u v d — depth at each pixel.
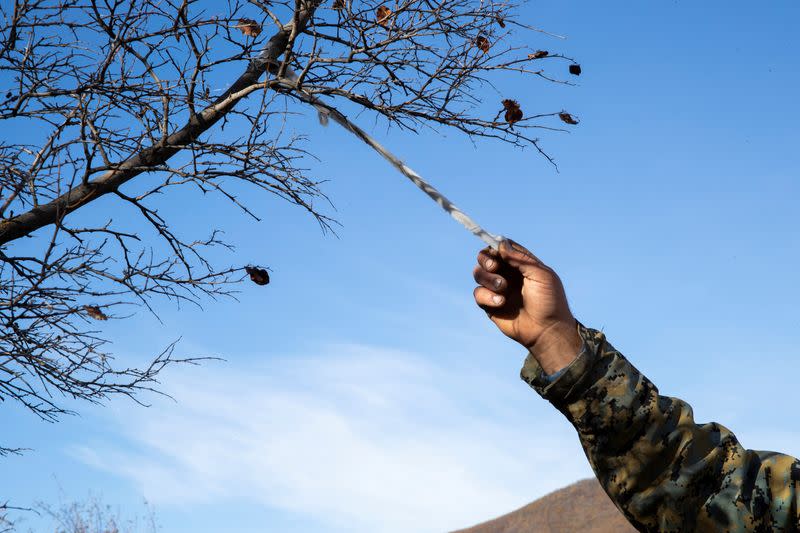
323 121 2.89
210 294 4.30
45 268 3.84
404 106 4.14
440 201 1.19
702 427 1.07
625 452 1.04
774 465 1.03
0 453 4.29
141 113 4.09
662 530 1.03
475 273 1.13
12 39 3.93
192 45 3.92
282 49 4.16
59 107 4.07
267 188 4.16
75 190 4.04
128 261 4.39
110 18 3.84
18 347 4.01
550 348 1.09
